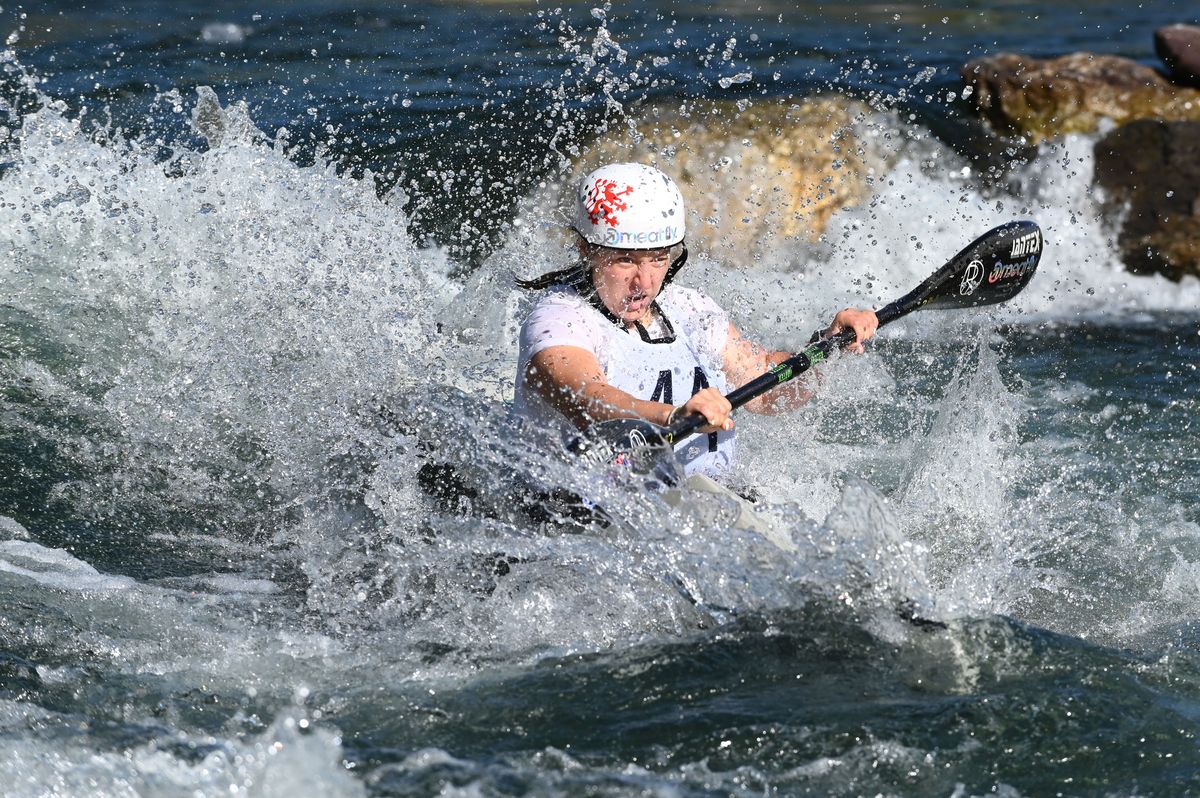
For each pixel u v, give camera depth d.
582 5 53.66
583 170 33.06
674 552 15.29
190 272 23.98
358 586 16.31
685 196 33.06
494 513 16.45
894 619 14.94
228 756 12.58
